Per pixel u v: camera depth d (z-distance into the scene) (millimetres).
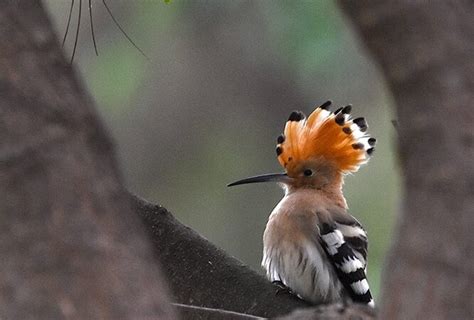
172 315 5871
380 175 23219
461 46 5621
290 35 20750
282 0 20938
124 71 24641
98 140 6129
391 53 5656
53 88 6105
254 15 24703
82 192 5871
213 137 26422
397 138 5789
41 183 5820
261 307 9875
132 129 25844
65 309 5633
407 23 5605
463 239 5512
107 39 24344
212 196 26000
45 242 5727
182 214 25969
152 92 25750
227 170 26141
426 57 5602
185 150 26547
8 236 5734
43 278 5672
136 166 26125
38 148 5887
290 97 25375
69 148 5953
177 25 25141
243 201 25812
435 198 5578
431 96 5613
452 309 5484
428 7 5617
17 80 6035
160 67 25500
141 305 5734
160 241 10219
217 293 9969
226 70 25703
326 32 20531
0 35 6129
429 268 5539
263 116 25938
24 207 5781
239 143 26203
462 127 5578
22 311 5637
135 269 5809
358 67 21891
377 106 23453
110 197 5965
